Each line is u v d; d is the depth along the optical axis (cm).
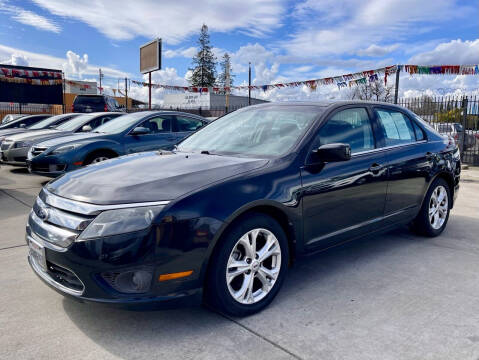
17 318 271
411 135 434
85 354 231
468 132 1177
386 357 228
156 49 1588
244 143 349
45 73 2312
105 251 231
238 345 240
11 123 1459
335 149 302
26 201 634
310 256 321
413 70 1089
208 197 253
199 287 251
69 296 247
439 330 257
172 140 790
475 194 740
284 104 389
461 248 421
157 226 236
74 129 926
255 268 276
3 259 381
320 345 240
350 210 342
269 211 292
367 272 354
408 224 470
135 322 267
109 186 261
